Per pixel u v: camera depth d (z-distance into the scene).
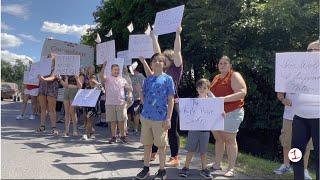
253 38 14.16
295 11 13.16
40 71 10.78
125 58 11.12
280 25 13.02
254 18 13.29
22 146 8.84
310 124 5.91
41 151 8.32
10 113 17.09
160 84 6.27
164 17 7.72
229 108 6.57
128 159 7.67
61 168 6.90
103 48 9.70
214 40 14.07
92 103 9.74
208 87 6.69
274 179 6.39
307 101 5.88
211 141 10.85
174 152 7.12
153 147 7.40
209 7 14.29
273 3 12.96
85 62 19.44
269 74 13.20
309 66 5.84
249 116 14.23
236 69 13.46
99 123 12.80
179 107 6.43
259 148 15.16
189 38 15.12
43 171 6.68
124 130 9.52
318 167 5.90
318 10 12.91
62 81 10.48
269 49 14.08
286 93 6.55
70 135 10.58
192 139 6.42
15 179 6.17
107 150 8.55
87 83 10.56
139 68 12.88
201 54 15.12
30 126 12.25
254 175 6.63
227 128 6.54
